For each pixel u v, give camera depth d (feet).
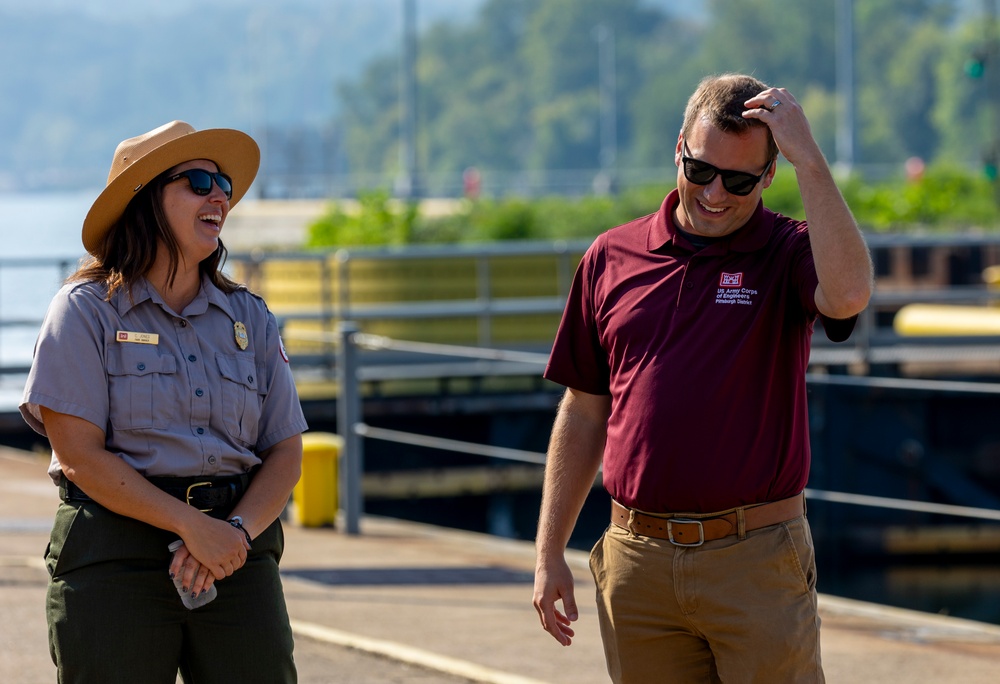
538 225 145.38
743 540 21.56
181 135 21.36
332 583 45.62
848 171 218.79
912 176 196.44
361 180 290.76
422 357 89.61
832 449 81.05
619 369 22.40
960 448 82.69
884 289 126.72
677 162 22.07
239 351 22.12
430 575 47.11
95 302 21.27
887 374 81.66
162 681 21.25
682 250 22.07
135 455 21.16
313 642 38.06
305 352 89.15
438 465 83.92
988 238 98.22
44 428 21.56
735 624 21.48
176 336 21.63
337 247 127.95
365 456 82.43
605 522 83.15
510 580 46.57
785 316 21.74
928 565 80.84
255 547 21.84
